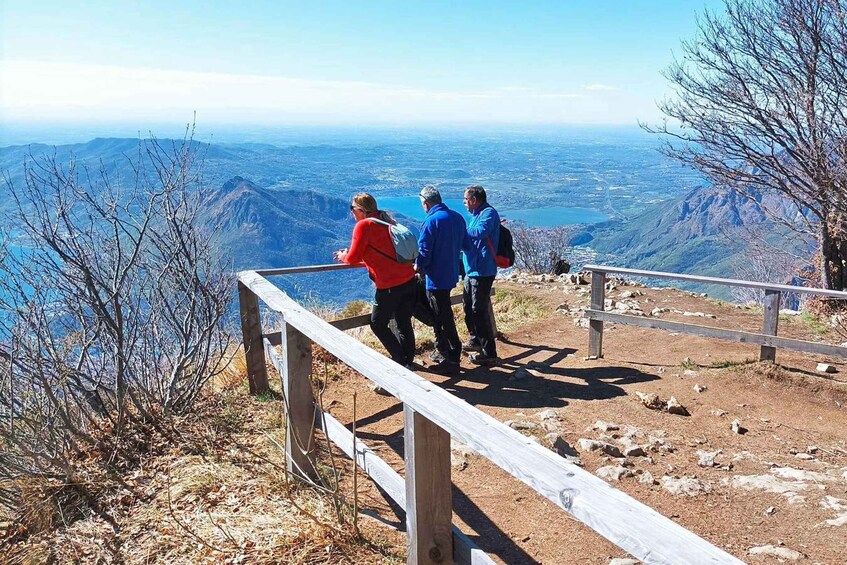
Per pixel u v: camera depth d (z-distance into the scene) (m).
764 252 14.88
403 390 2.36
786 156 11.21
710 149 11.56
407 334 5.59
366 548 2.95
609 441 4.41
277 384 5.35
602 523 1.50
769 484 3.70
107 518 3.41
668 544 1.37
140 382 4.53
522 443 1.90
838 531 3.12
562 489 1.64
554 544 3.11
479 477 3.88
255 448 4.10
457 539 2.39
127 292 4.36
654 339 7.50
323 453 4.05
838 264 10.60
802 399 5.23
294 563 2.84
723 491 3.66
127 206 4.19
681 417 4.94
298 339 3.53
